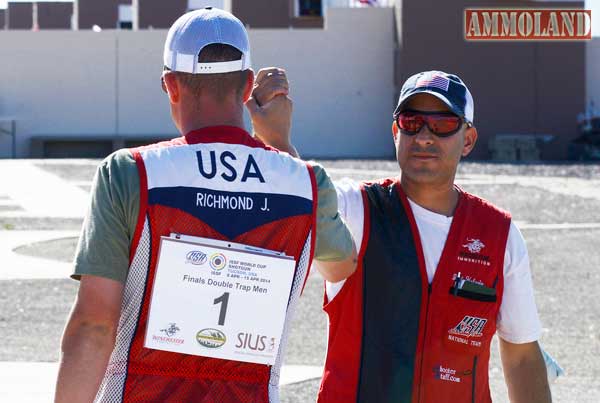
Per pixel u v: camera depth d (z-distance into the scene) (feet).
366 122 148.97
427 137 12.31
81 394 9.31
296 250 10.00
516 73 140.87
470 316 12.25
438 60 140.87
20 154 149.69
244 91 10.35
